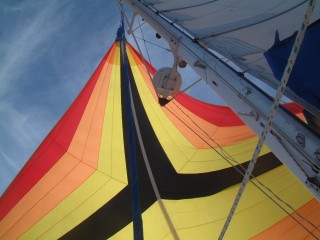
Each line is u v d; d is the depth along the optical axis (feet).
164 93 14.21
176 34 10.63
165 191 20.77
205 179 21.29
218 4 11.50
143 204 20.08
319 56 4.79
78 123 21.97
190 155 22.68
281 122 5.07
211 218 19.71
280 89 3.93
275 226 19.62
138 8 14.66
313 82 4.92
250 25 9.23
